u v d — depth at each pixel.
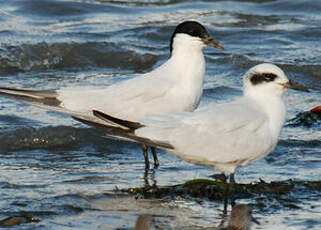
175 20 25.61
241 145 11.48
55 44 21.91
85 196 12.03
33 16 25.16
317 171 13.51
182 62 13.63
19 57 21.28
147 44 22.92
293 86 11.73
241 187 12.36
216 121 11.45
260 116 11.60
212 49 22.50
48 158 14.48
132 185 12.73
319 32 24.06
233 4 28.06
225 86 19.09
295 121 16.61
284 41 23.36
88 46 22.12
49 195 12.01
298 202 11.93
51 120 16.36
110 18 25.55
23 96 13.36
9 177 13.00
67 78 20.06
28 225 10.70
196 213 11.47
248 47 22.80
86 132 15.62
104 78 20.02
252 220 11.20
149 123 11.45
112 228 10.72
